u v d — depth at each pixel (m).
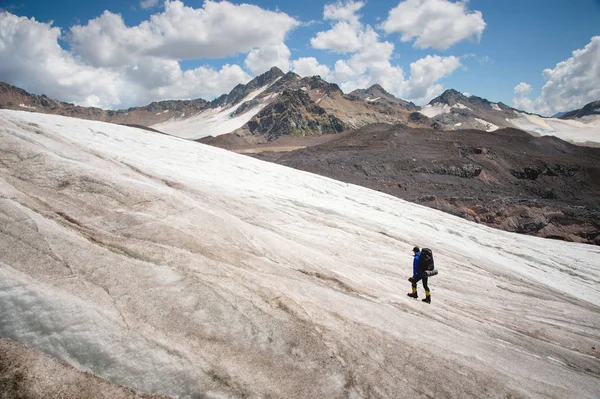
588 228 62.97
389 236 25.47
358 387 6.73
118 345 6.34
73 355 6.11
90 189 11.55
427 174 85.12
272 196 27.09
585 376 9.78
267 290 8.67
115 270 7.93
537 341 12.21
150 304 7.27
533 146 124.56
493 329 12.02
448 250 26.41
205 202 18.25
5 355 5.77
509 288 21.56
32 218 8.78
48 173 11.80
